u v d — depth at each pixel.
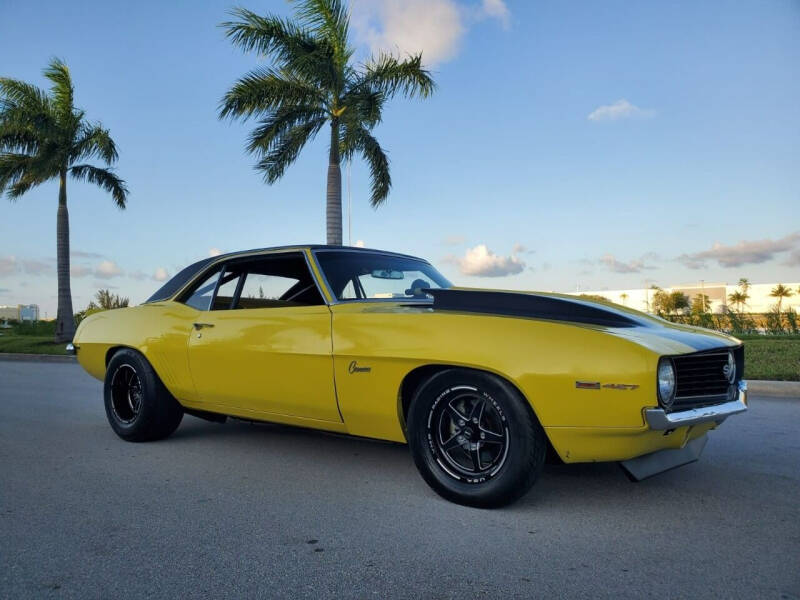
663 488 3.42
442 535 2.73
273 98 14.46
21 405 6.91
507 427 2.91
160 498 3.31
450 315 3.15
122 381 4.88
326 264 3.92
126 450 4.48
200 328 4.24
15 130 18.61
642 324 3.14
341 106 14.80
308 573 2.35
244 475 3.77
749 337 15.52
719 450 4.36
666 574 2.33
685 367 2.89
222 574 2.35
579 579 2.29
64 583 2.28
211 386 4.16
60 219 20.00
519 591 2.19
